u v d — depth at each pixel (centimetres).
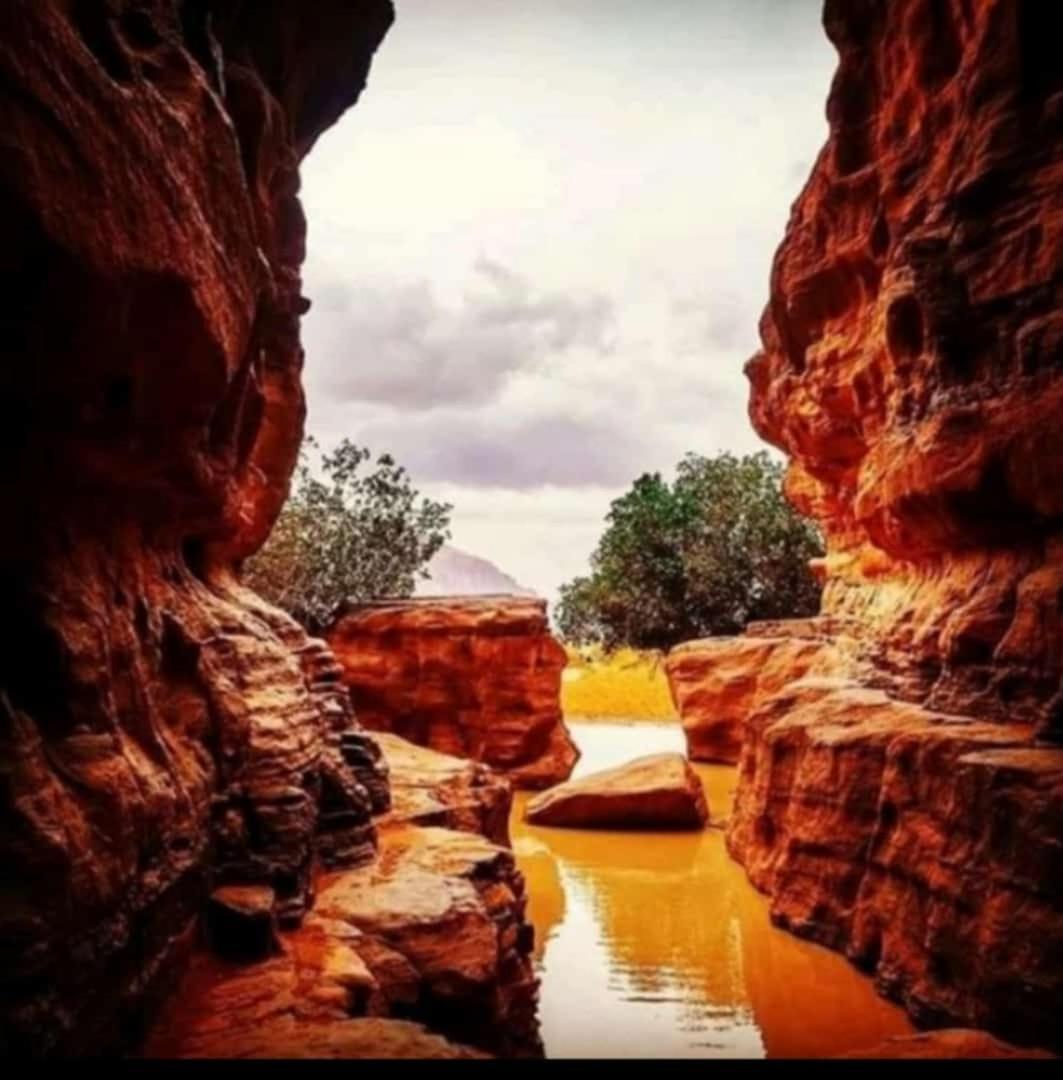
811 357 2206
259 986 852
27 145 558
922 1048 779
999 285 1381
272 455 1675
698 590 4656
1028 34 1364
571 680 5988
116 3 829
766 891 1800
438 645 3216
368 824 1338
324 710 1511
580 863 2152
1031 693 1263
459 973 1006
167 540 1098
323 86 1812
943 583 1612
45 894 591
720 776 3091
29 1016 560
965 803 1145
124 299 688
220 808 1002
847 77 2006
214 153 909
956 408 1405
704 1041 1171
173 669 1025
